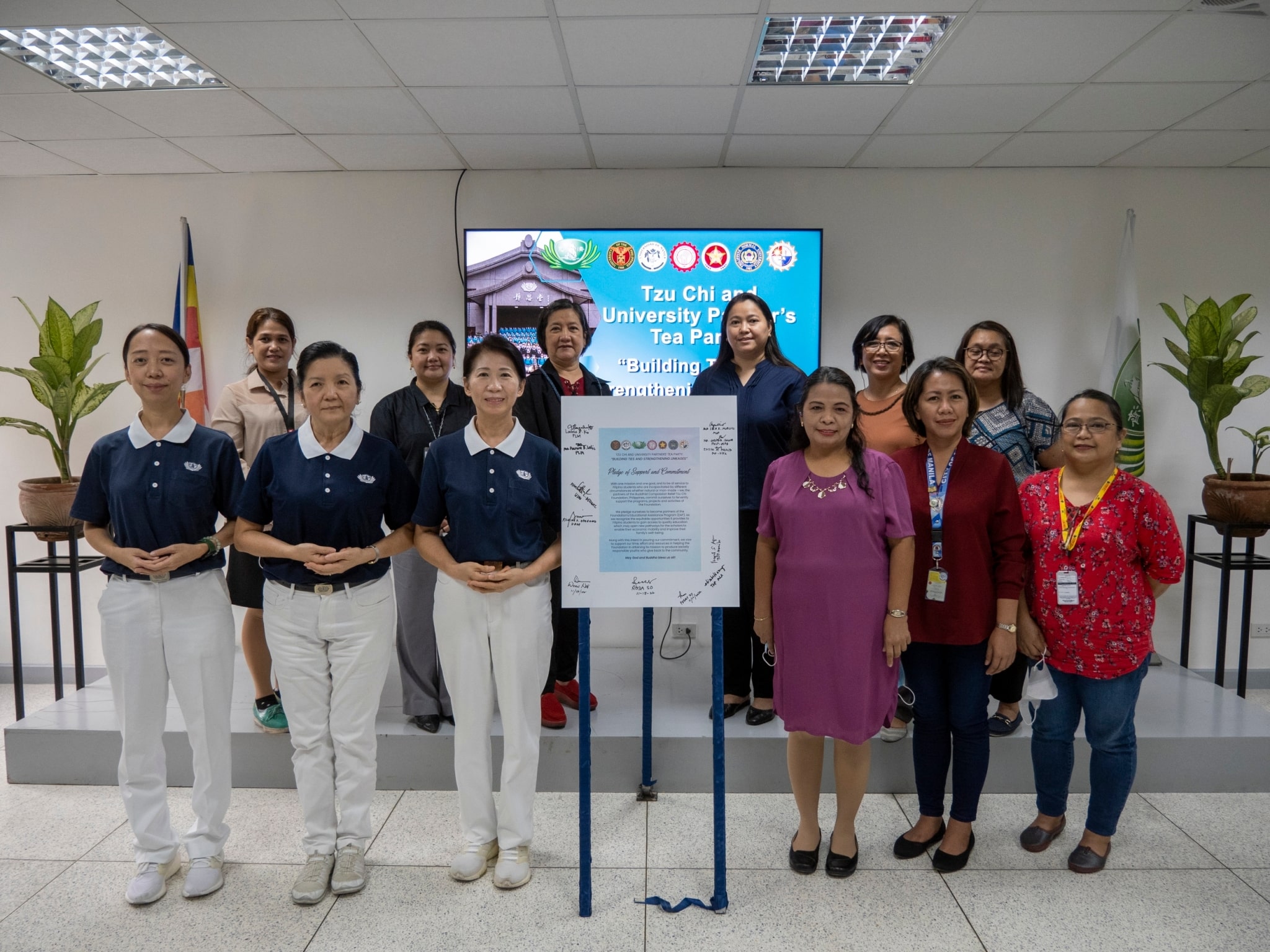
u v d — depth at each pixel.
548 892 2.04
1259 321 3.66
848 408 1.94
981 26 2.36
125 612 1.96
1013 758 2.56
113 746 2.61
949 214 3.64
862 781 2.06
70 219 3.71
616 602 1.93
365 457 2.02
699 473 1.94
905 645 1.97
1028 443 2.55
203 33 2.39
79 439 3.78
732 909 1.97
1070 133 3.20
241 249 3.70
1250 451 3.70
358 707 2.03
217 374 3.74
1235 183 3.62
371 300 3.70
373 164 3.57
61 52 2.62
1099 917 1.94
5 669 3.85
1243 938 1.86
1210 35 2.39
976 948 1.82
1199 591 3.78
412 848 2.24
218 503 2.09
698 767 2.55
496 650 2.01
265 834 2.31
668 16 2.31
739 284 3.59
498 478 1.97
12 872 2.13
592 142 3.31
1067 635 2.06
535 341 3.62
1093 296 3.66
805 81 2.76
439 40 2.44
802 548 1.97
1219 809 2.45
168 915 1.94
